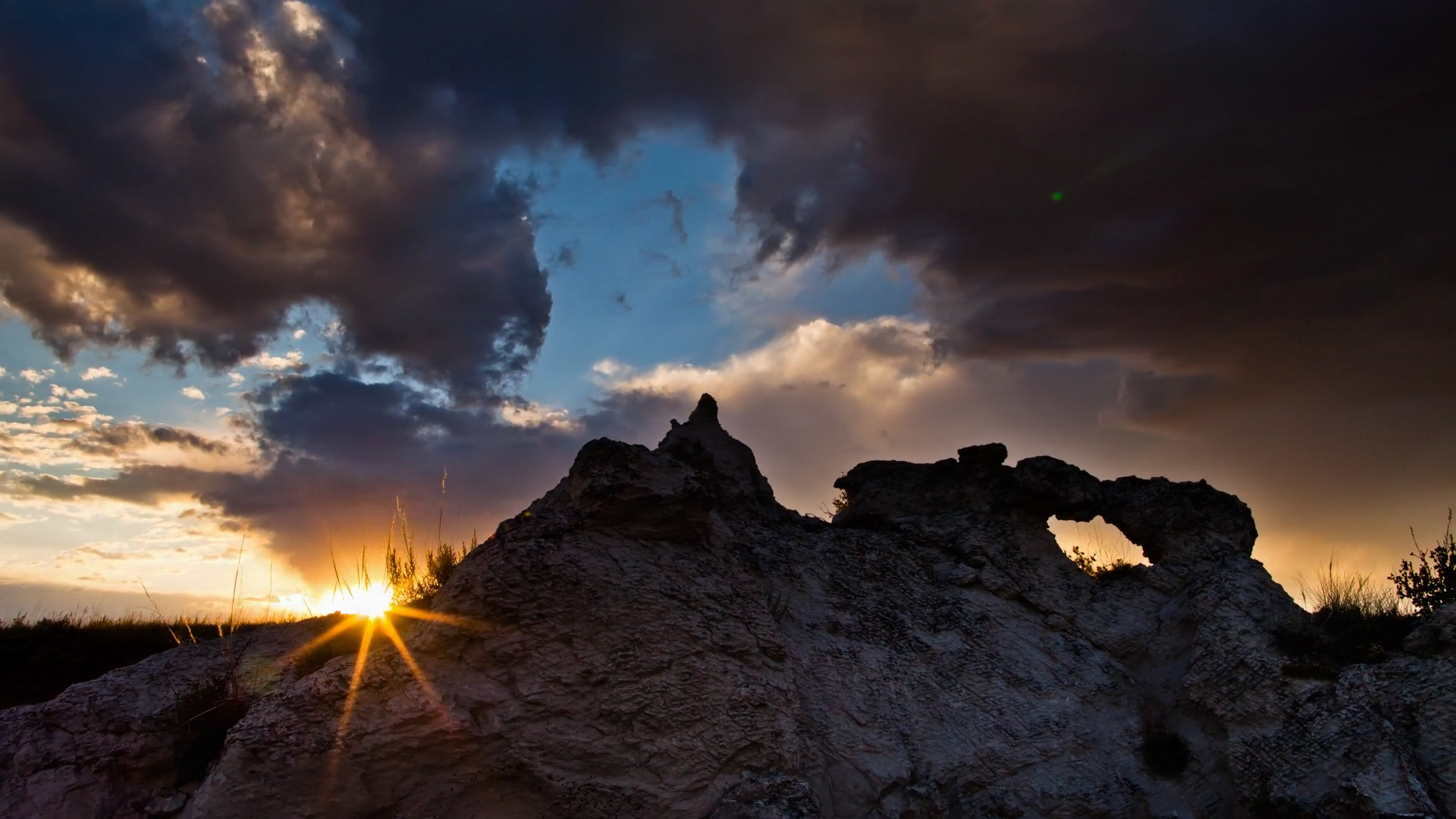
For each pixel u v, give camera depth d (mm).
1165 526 16984
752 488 16844
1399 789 11922
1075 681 14922
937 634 15000
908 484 17688
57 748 11625
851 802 12578
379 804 10898
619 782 11367
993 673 14656
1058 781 13656
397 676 11422
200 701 12367
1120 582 16766
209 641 13930
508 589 12016
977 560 16172
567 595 12203
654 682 11945
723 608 13016
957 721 13867
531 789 11312
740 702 12086
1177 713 14742
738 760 11766
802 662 13766
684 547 13766
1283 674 13945
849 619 14781
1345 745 12781
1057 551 16938
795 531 16328
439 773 11117
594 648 12008
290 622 14586
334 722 11023
